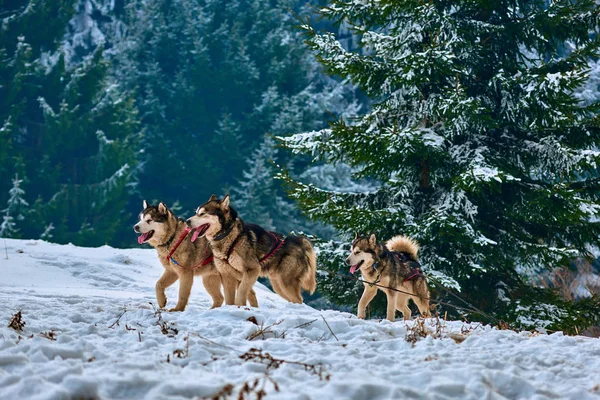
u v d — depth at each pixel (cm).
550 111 1928
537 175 1988
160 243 950
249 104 5556
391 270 1073
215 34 5759
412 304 1898
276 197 4619
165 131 5284
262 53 5691
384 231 1880
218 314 796
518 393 462
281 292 1040
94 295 1160
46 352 513
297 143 1984
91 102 4772
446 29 1997
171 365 491
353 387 418
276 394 413
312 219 1931
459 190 1794
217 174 5038
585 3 2008
